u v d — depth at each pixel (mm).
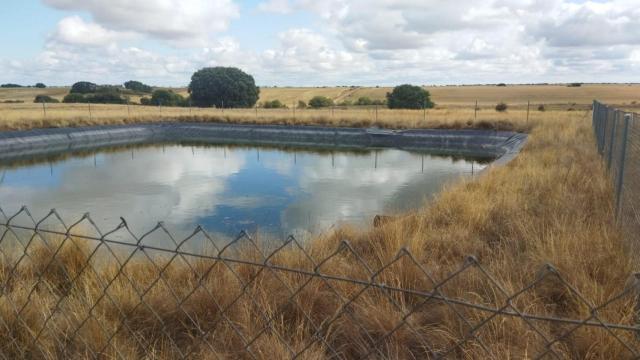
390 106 74312
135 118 41469
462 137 30031
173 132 40812
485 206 7023
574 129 19875
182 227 11102
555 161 12102
